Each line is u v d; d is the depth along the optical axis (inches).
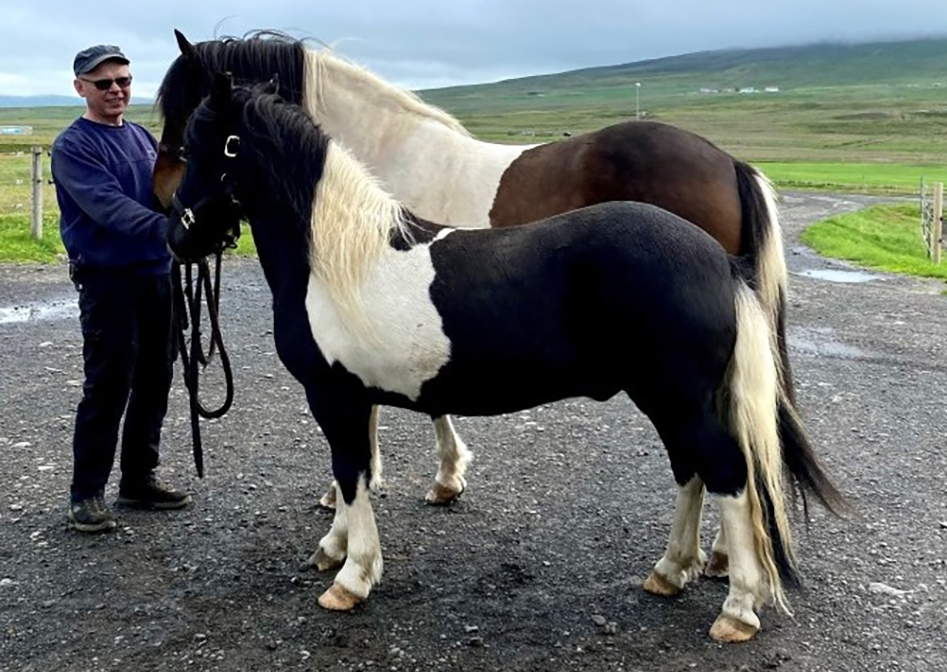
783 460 125.0
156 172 162.7
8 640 124.6
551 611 133.9
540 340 118.0
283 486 179.8
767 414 116.4
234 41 170.6
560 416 227.1
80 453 156.3
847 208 928.3
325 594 135.0
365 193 125.8
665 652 122.9
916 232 806.5
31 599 135.6
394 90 170.1
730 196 158.7
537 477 186.9
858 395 246.5
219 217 134.1
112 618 130.6
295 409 226.8
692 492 134.0
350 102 170.4
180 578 143.1
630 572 146.0
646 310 113.1
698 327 113.0
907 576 143.7
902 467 192.7
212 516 165.9
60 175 146.8
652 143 162.4
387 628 129.0
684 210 159.6
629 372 118.5
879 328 333.7
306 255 127.3
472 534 160.1
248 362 268.4
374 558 135.2
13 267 402.0
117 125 154.9
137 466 166.1
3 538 155.4
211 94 130.6
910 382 260.5
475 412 128.8
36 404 225.0
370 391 128.4
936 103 4116.6
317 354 128.0
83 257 149.0
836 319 350.0
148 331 159.2
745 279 120.0
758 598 125.1
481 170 168.7
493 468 191.5
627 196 162.6
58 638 125.3
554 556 151.8
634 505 173.0
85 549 152.2
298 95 169.0
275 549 153.6
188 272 147.8
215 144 130.8
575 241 116.3
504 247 120.8
